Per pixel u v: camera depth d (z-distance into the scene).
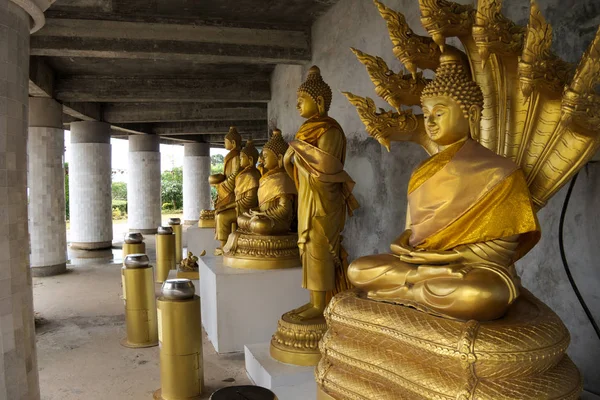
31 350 2.82
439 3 2.12
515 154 2.18
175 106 11.00
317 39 6.12
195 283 5.93
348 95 2.46
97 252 10.77
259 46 6.24
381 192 4.45
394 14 2.31
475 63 2.26
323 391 2.15
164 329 3.38
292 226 4.86
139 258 4.69
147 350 4.53
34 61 7.38
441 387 1.71
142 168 14.12
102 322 5.46
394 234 4.22
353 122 5.00
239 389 2.08
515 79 2.17
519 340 1.64
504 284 1.74
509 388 1.63
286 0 5.46
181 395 3.37
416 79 2.43
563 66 1.99
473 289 1.71
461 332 1.69
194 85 8.86
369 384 1.96
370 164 4.65
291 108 7.41
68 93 8.61
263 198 4.60
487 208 1.88
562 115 1.80
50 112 8.41
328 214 3.38
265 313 4.27
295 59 6.36
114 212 23.67
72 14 5.80
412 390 1.78
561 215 2.39
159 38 5.99
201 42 6.09
